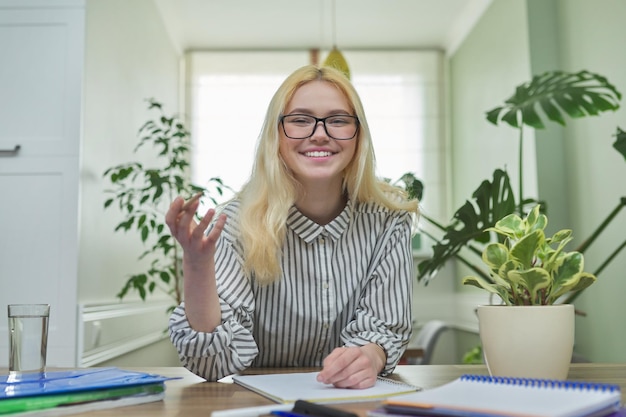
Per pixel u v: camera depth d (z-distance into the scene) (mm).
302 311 1360
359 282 1401
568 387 740
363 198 1415
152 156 4117
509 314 968
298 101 1282
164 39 4594
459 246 2436
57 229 2547
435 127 5297
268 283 1336
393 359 1206
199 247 1025
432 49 5348
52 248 2539
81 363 2510
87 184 2689
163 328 4316
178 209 978
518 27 3820
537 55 3652
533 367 954
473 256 4656
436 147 5281
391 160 5262
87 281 2686
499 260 1035
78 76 2615
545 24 3680
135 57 3621
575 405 644
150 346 3961
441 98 5320
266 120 1319
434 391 759
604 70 3164
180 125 3219
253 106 5258
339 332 1422
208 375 1121
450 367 1307
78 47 2629
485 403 667
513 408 635
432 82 5328
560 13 3619
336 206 1411
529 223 1051
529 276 971
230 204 1400
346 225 1385
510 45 3965
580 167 3391
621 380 1035
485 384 798
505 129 4035
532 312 958
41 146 2582
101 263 2914
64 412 767
